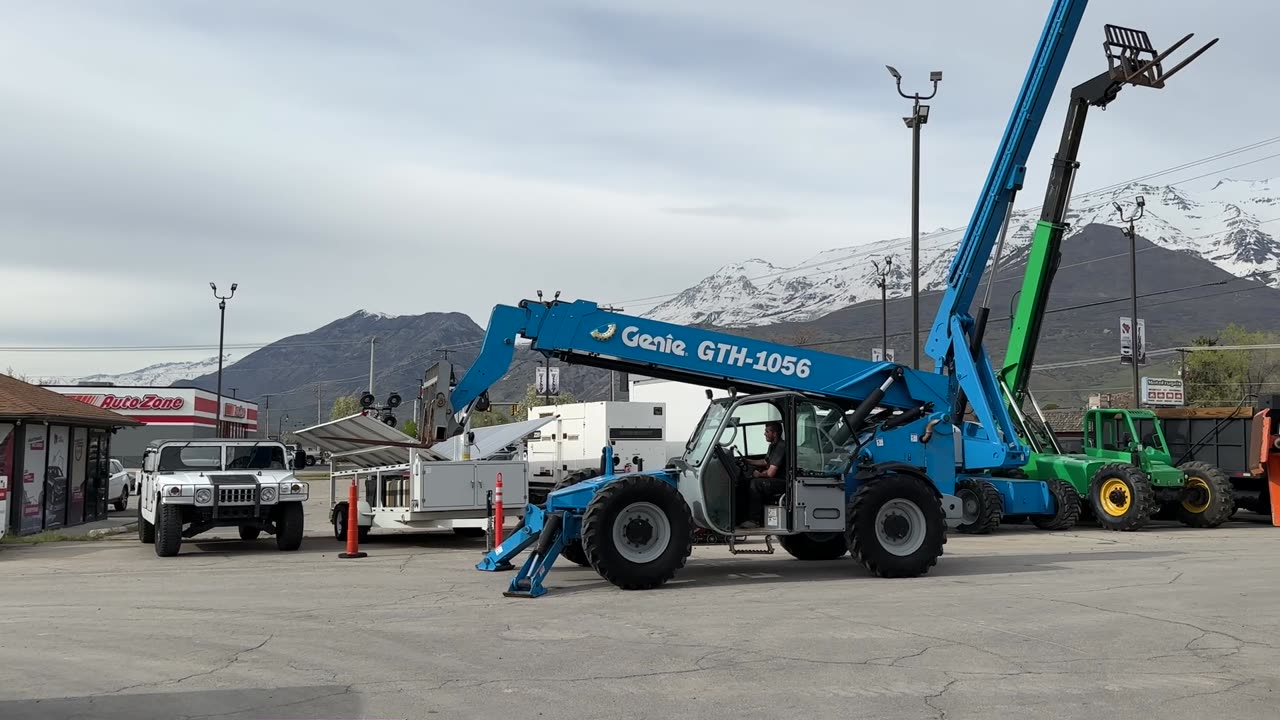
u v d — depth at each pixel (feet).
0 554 58.23
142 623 32.14
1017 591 37.50
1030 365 73.46
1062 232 72.18
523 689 23.56
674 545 38.91
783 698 22.65
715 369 47.55
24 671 25.55
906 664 25.72
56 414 72.79
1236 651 27.09
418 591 38.86
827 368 48.01
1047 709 21.71
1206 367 201.57
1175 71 68.28
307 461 61.93
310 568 47.32
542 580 40.47
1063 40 66.85
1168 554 50.72
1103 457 70.69
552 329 46.75
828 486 41.45
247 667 25.90
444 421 46.06
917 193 91.50
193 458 60.34
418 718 21.30
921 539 41.91
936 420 45.75
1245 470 76.64
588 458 88.53
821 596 36.63
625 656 26.84
